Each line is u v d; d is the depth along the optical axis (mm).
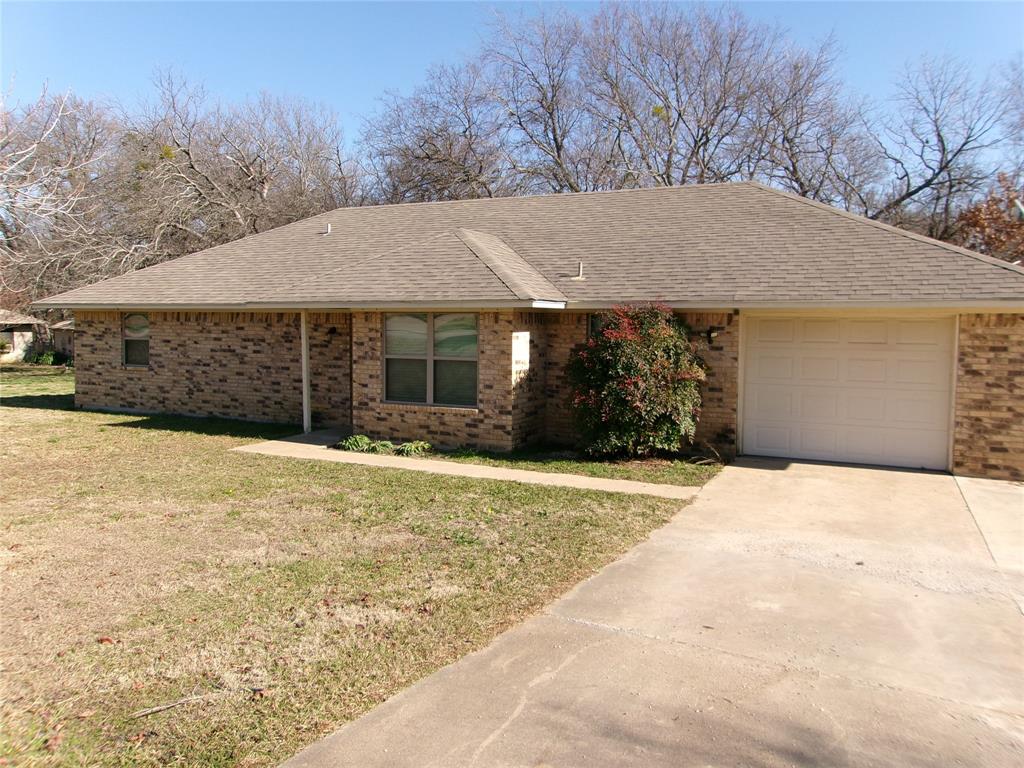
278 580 5734
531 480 9477
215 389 15430
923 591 5613
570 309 11508
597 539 6883
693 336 11039
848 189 29594
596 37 32250
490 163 33312
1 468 10211
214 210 29625
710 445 11094
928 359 10281
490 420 11445
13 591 5477
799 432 11062
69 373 28812
